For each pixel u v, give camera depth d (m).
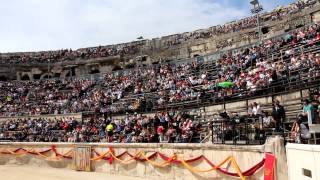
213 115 29.36
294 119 22.69
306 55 29.92
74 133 35.62
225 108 30.84
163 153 24.25
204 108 32.59
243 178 18.47
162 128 26.73
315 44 31.84
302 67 28.23
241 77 33.81
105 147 28.89
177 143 23.23
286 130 19.98
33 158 34.78
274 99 27.12
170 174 23.70
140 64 64.56
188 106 34.66
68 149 32.03
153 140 27.09
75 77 58.25
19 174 29.67
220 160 20.33
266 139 17.83
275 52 35.84
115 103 44.22
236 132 21.41
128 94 45.59
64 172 29.83
